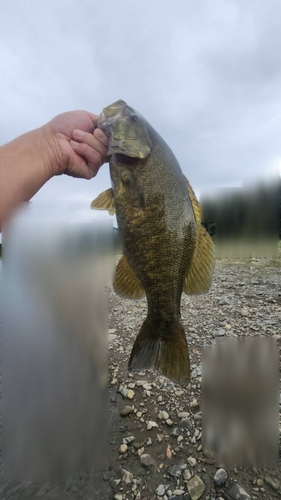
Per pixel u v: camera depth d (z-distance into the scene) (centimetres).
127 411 61
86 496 44
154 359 40
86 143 39
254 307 118
